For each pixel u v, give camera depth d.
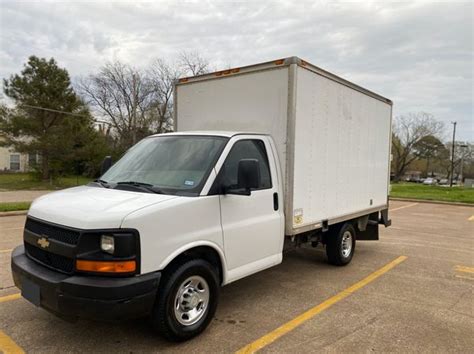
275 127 5.11
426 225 12.61
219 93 5.72
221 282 4.25
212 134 4.67
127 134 41.94
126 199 3.69
